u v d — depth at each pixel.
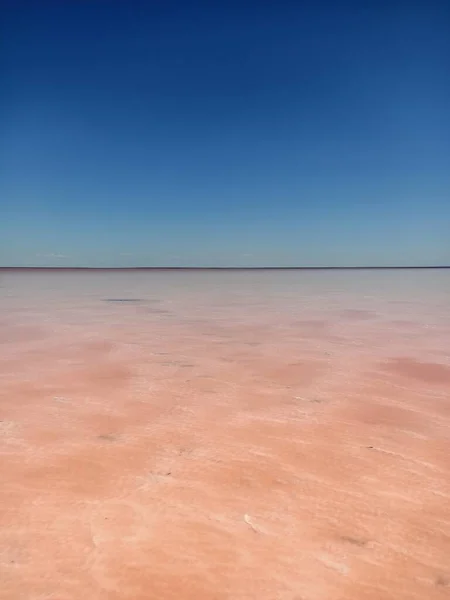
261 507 3.59
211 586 2.75
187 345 10.20
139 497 3.71
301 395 6.53
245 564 2.94
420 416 5.66
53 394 6.49
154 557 2.99
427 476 4.12
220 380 7.30
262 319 14.54
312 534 3.26
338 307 18.36
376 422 5.45
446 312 16.41
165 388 6.83
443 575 2.87
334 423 5.41
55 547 3.08
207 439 4.91
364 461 4.41
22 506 3.55
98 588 2.72
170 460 4.39
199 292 27.61
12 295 24.55
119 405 6.03
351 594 2.71
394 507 3.62
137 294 25.77
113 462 4.34
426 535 3.26
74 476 4.04
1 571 2.86
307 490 3.86
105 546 3.09
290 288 31.80
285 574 2.86
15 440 4.83
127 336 11.30
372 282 40.97
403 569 2.92
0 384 6.98
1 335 11.30
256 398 6.37
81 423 5.36
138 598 2.65
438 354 9.25
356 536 3.24
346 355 9.16
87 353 9.29
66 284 36.78
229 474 4.12
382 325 13.16
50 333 11.66
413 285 35.31
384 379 7.37
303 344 10.33
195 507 3.58
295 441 4.88
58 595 2.67
